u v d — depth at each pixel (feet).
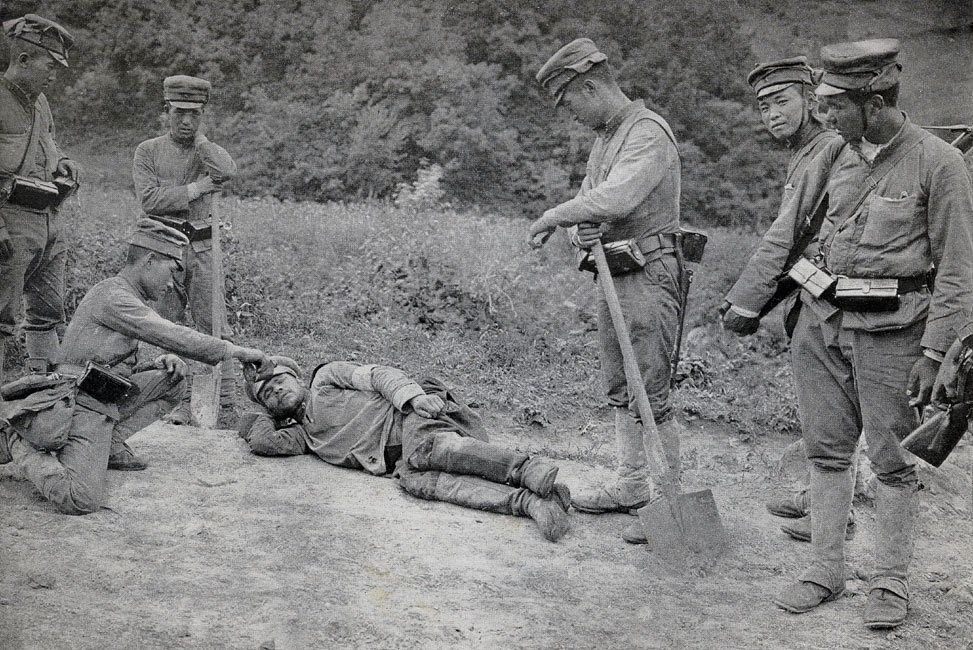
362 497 15.72
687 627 12.87
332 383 17.29
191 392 19.07
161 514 14.43
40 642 11.05
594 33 24.06
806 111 15.69
